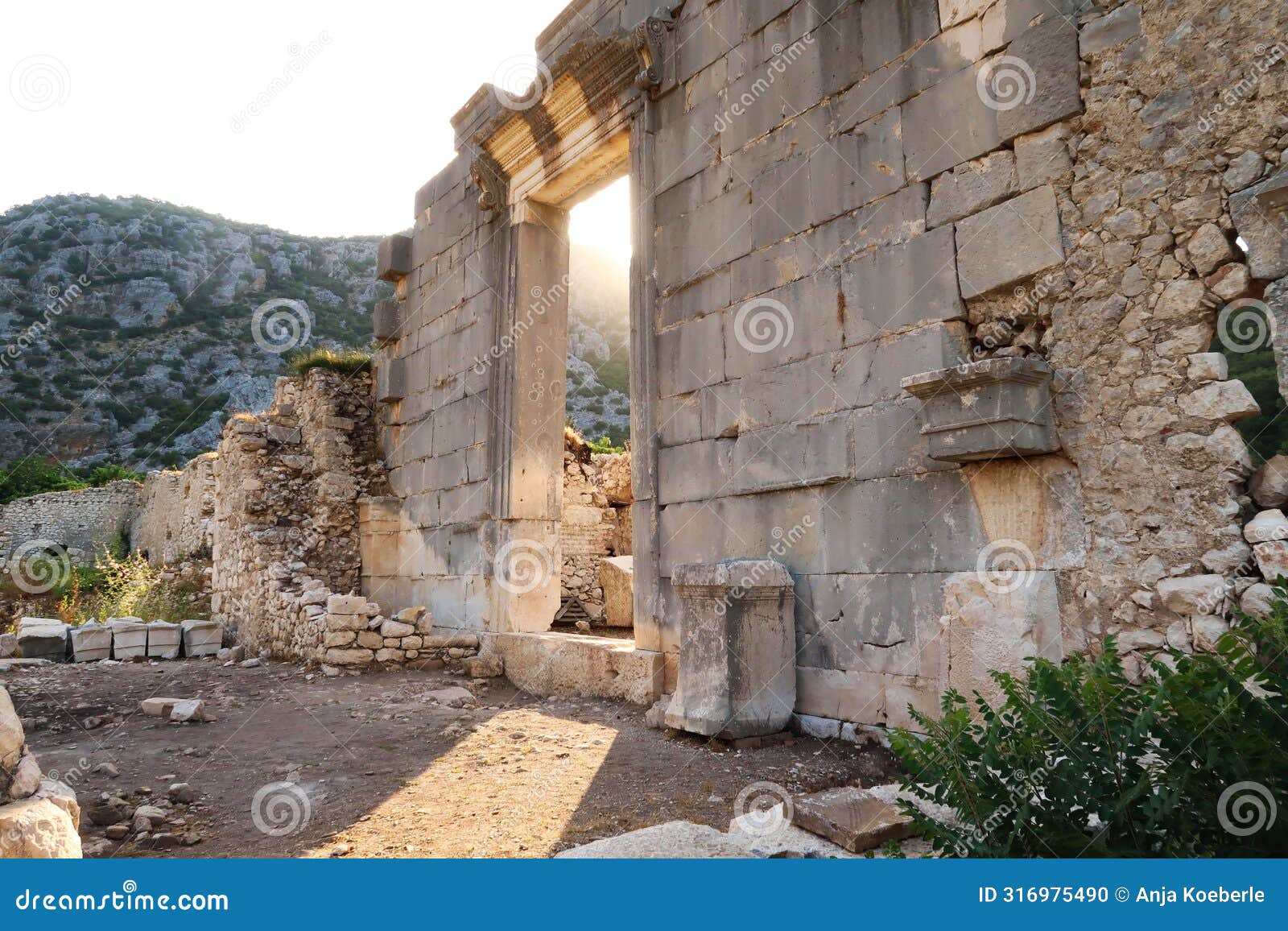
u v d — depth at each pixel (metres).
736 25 8.13
